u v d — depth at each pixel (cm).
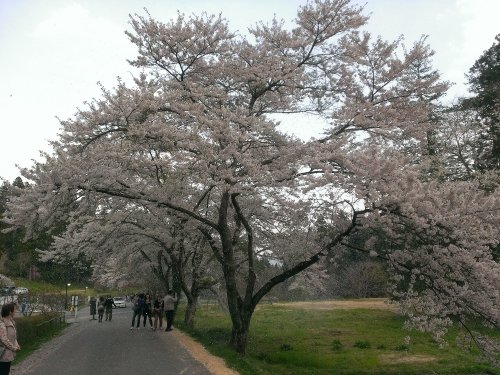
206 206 1769
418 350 1697
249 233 1488
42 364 1156
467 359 1547
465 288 1039
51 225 1339
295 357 1523
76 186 1212
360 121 1373
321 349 1712
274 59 1462
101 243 2006
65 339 1720
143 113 1271
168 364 1119
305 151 1270
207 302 3803
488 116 2734
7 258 4581
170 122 1425
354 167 1098
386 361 1508
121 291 6309
